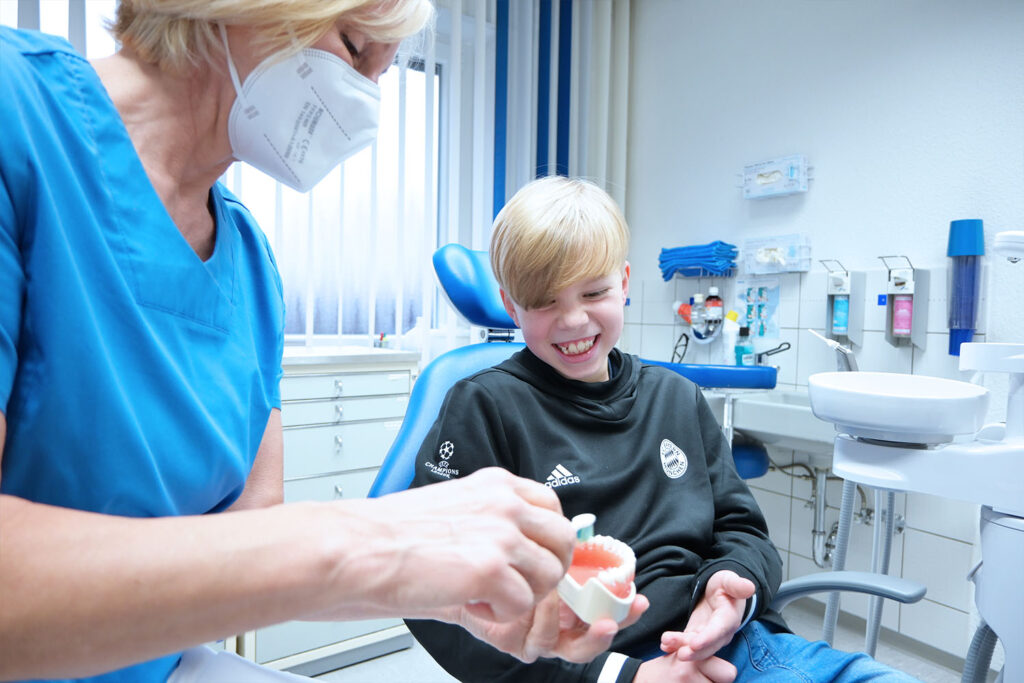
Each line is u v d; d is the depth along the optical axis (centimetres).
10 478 50
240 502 76
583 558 52
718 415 206
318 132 63
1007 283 184
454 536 37
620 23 293
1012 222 183
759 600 81
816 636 215
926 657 204
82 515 36
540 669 74
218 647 174
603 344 97
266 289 77
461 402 92
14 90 48
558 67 284
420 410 108
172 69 57
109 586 33
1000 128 185
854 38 219
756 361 240
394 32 63
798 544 236
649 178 293
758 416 195
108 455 53
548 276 91
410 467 101
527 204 94
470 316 121
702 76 270
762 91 247
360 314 242
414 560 36
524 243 92
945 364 196
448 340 249
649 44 293
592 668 72
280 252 222
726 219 261
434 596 36
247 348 70
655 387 104
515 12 270
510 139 271
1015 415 100
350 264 238
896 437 99
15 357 47
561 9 284
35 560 33
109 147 54
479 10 250
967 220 184
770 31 244
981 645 106
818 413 107
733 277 255
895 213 208
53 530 34
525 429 92
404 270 242
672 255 262
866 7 215
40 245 49
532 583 39
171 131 60
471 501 39
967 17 192
